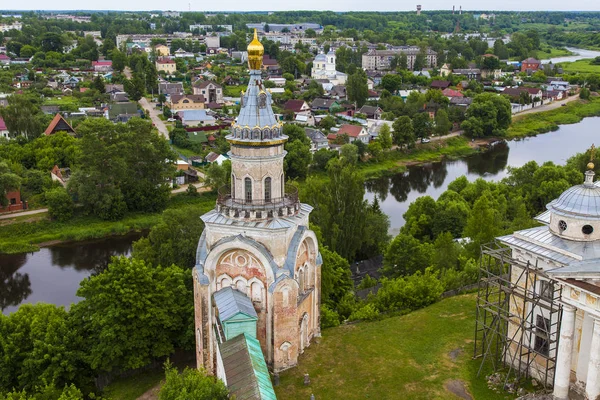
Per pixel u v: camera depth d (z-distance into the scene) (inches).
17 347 2324.1
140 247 3528.5
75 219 5068.9
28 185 5359.3
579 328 1913.1
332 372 2122.3
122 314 2357.3
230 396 1664.6
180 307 2464.3
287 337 2066.9
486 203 3558.1
